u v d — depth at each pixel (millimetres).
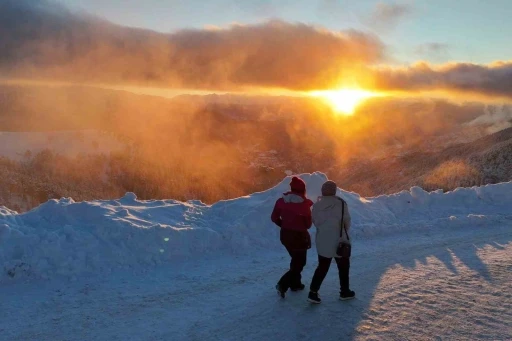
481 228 8766
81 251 6145
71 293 5352
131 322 4621
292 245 5125
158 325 4551
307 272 6211
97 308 4945
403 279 5852
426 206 10195
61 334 4359
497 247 7387
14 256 5895
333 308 4941
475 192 10875
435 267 6352
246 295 5363
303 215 5133
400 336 4262
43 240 6109
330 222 5016
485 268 6281
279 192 8828
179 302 5137
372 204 9531
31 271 5734
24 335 4336
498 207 10328
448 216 9586
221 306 5027
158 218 7578
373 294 5340
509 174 68438
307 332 4379
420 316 4699
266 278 5957
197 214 8164
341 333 4348
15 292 5371
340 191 9492
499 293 5336
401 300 5137
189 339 4266
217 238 7105
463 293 5336
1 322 4594
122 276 5910
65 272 5824
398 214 9547
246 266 6422
